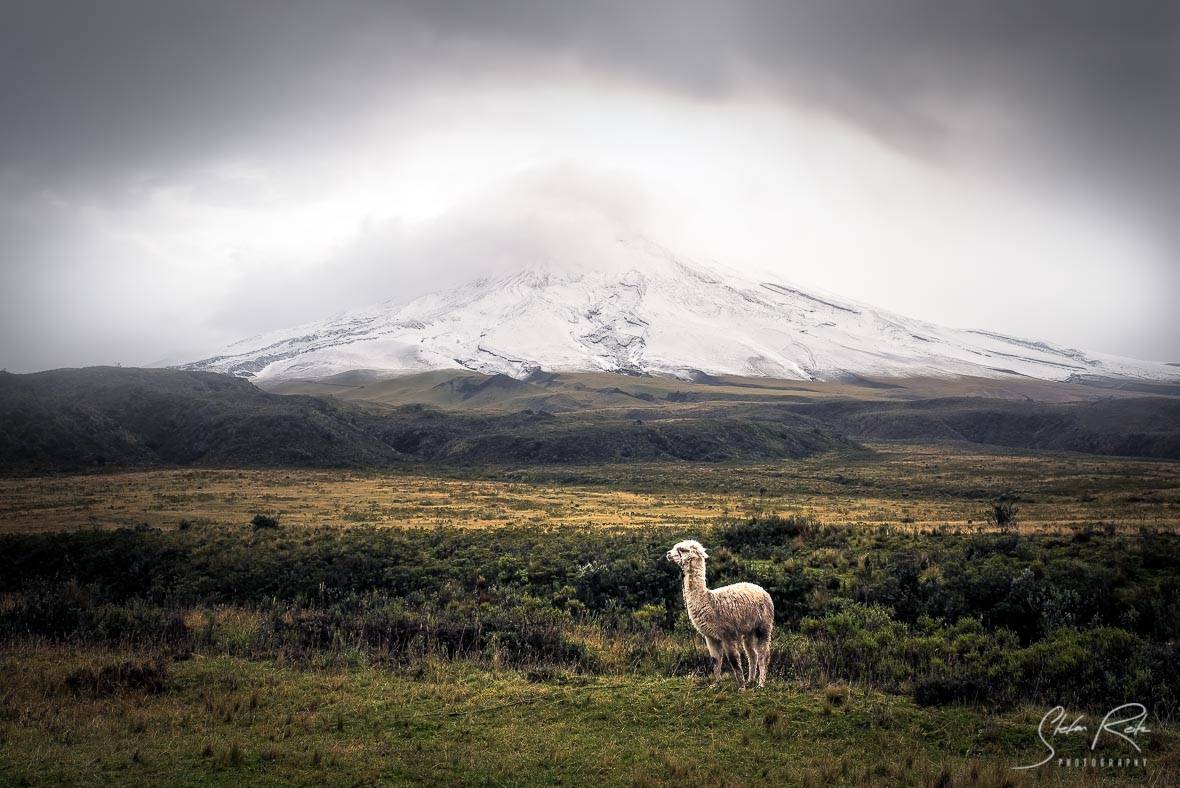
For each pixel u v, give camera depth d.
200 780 10.79
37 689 14.83
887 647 19.62
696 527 40.25
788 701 14.09
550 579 31.42
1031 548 26.98
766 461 143.62
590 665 17.55
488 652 18.31
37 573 38.16
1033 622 21.16
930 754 11.87
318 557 37.06
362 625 20.33
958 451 166.75
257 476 100.12
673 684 15.35
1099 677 15.91
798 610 24.62
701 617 14.98
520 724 13.23
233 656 18.33
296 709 14.12
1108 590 21.91
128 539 41.12
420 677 16.38
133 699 14.51
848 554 29.38
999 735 12.60
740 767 11.33
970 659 18.31
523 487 90.38
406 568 34.78
